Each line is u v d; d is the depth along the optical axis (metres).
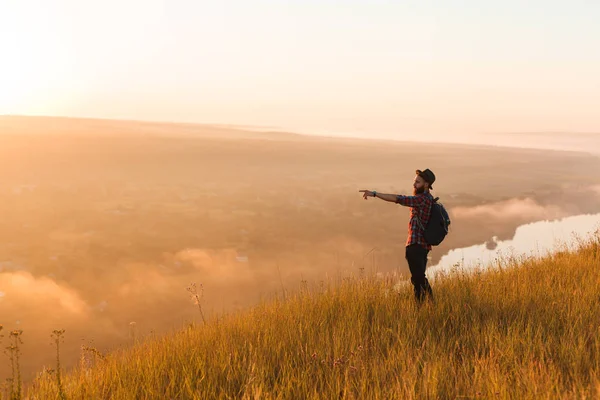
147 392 5.45
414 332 6.62
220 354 6.25
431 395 4.91
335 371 5.61
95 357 6.66
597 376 5.01
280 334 7.01
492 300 7.70
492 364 5.36
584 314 6.90
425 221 7.91
